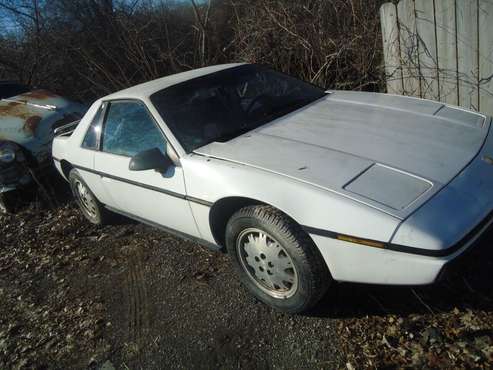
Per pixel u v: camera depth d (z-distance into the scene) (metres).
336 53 5.90
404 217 2.13
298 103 3.63
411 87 4.98
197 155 3.02
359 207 2.23
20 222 5.29
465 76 4.41
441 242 2.06
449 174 2.36
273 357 2.53
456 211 2.16
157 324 3.04
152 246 4.01
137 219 4.00
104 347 2.96
